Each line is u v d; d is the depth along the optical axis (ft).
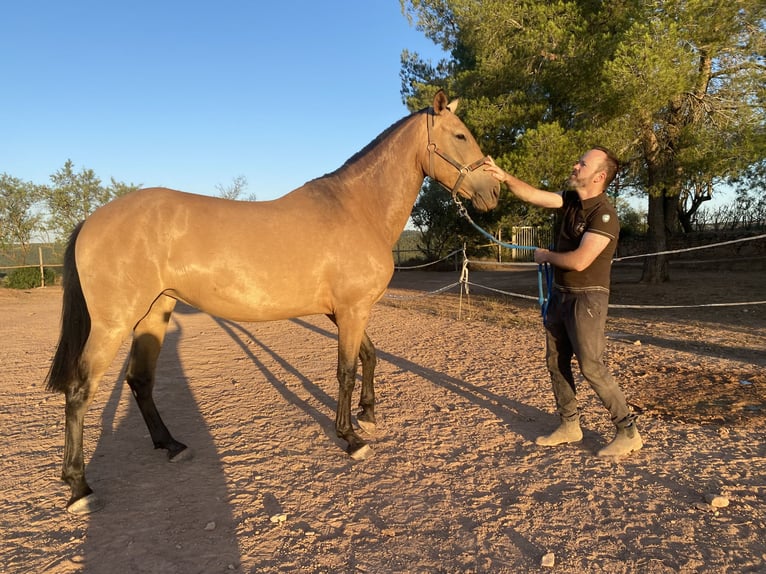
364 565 7.25
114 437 12.51
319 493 9.46
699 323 27.17
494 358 20.02
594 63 29.78
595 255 9.70
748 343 21.72
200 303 10.10
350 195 11.24
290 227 10.13
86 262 9.14
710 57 30.96
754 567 6.93
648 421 12.68
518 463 10.55
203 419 13.83
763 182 57.21
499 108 34.09
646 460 10.51
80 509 8.81
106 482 10.05
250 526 8.35
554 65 31.78
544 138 29.60
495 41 34.96
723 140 32.27
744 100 33.53
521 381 16.62
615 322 28.30
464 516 8.53
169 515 8.77
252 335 27.53
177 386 17.20
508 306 36.88
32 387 17.37
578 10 32.50
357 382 17.22
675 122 36.42
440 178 11.69
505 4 33.30
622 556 7.30
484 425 12.80
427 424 12.97
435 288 52.85
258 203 10.49
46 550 7.75
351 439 11.11
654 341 22.65
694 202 71.00
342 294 10.55
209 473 10.42
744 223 72.18
